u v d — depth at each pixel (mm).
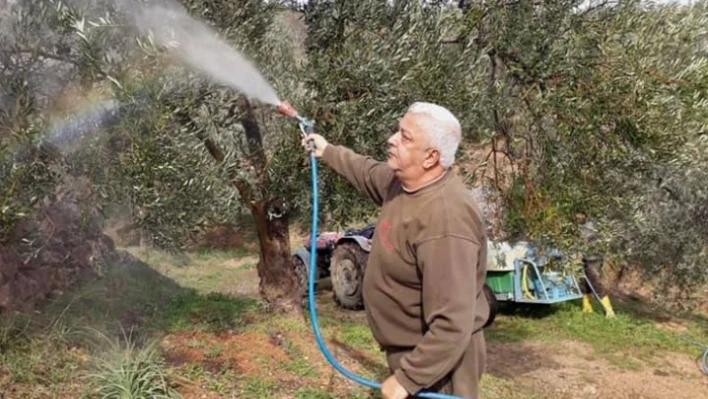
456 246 2602
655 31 5160
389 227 2787
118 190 3598
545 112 5223
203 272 11422
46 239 4191
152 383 4773
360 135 4496
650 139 5016
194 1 3881
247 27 4227
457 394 2859
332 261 10422
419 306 2791
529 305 10516
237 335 6352
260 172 5129
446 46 4891
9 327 5203
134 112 3480
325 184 5066
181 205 3920
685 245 9594
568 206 5512
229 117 4762
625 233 6996
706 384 7742
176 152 3734
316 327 3424
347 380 5660
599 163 5414
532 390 6984
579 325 9727
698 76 4906
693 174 7777
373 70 4328
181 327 6445
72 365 4980
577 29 5137
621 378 7715
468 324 2590
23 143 3367
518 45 5141
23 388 4566
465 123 4785
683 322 10578
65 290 6703
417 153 2660
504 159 5973
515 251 9094
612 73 5035
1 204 3375
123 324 6203
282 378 5539
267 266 6922
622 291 11875
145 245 5164
